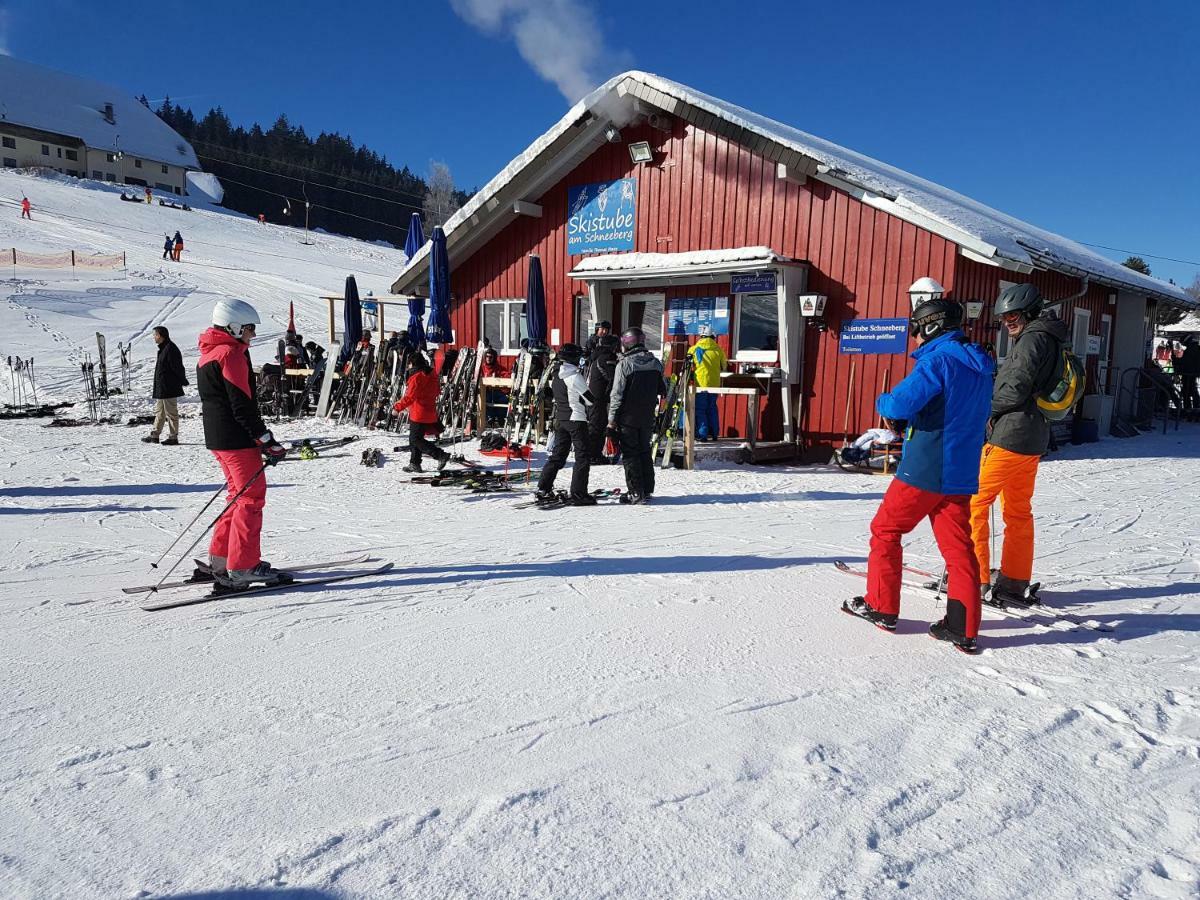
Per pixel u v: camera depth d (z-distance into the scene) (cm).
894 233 1116
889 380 1129
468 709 300
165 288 3519
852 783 247
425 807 230
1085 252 2025
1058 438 1360
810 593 468
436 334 1434
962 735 283
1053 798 242
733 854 210
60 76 10819
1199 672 349
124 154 9738
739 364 1260
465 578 502
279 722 289
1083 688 329
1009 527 448
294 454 1209
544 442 1259
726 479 979
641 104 1310
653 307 1414
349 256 6394
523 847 211
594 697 312
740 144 1209
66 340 2561
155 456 1147
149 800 234
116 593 472
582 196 1443
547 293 1509
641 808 231
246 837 215
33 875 199
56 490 872
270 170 12788
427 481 942
